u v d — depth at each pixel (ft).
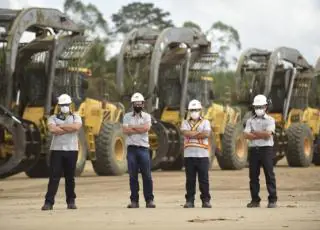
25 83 141.18
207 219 71.41
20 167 134.21
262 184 124.16
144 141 86.94
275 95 190.90
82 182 131.03
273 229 62.90
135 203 86.53
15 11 137.80
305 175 147.13
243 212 78.74
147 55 164.45
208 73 174.70
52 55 141.38
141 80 164.35
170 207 86.99
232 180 134.62
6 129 130.21
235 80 188.24
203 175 85.76
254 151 86.07
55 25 142.41
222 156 171.83
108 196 105.29
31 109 140.77
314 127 198.80
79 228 64.75
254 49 190.08
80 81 146.92
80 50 146.41
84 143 144.87
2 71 135.13
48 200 84.17
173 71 169.07
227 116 174.50
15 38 133.59
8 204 93.15
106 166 148.66
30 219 72.90
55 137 84.53
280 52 185.16
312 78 195.83
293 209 82.38
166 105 168.76
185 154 86.22
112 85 171.53
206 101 173.27
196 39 171.42
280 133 186.29
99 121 149.38
